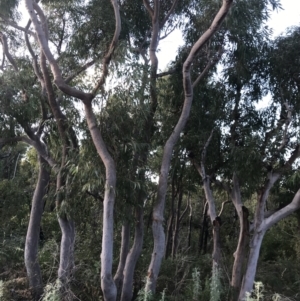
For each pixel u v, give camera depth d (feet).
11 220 49.70
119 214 26.84
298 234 45.68
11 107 28.48
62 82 24.97
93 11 31.73
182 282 31.50
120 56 25.58
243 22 29.63
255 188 31.68
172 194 41.83
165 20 32.81
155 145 32.63
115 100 26.20
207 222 49.49
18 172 59.82
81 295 29.30
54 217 46.93
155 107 29.40
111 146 26.66
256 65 33.50
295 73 32.45
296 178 29.94
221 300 30.45
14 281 31.99
